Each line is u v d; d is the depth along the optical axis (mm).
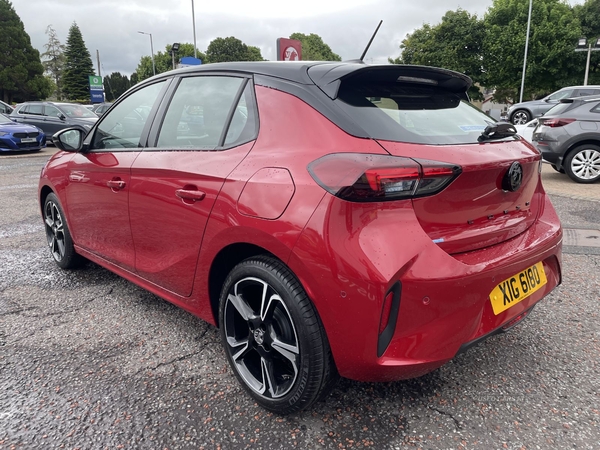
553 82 31516
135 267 2998
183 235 2473
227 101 2490
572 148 8148
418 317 1822
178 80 2879
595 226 5277
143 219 2785
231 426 2129
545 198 2648
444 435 2061
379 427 2113
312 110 2076
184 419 2176
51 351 2768
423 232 1840
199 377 2506
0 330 3020
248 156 2197
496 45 30859
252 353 2344
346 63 2365
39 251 4676
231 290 2254
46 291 3648
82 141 3502
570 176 8219
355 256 1744
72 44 67000
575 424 2123
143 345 2836
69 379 2484
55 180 3807
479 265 1933
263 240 1983
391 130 1988
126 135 3092
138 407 2260
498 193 2127
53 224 4113
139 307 3363
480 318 1991
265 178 2031
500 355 2695
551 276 2475
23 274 4020
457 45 32938
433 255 1822
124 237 3047
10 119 15406
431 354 1860
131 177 2852
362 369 1872
